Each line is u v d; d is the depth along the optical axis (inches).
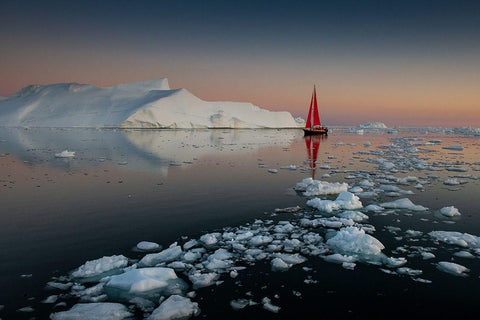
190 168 693.9
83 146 1136.8
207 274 229.0
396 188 502.0
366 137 2123.5
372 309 193.5
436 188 524.1
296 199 442.3
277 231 322.0
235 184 534.9
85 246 279.3
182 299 196.2
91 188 495.8
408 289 216.1
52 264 245.4
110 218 353.7
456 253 270.1
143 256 261.9
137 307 194.9
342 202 406.0
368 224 345.7
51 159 802.2
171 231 318.7
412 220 359.6
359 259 260.4
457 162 854.5
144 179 569.3
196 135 1891.0
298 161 827.4
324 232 322.0
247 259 258.7
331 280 227.3
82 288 213.0
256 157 900.0
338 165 767.7
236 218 361.4
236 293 209.8
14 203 408.5
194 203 418.3
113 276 222.5
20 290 208.8
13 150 994.7
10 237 296.7
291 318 184.1
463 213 385.7
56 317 178.9
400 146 1398.9
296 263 252.7
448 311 192.1
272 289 215.0
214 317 184.2
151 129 2491.4
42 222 338.0
